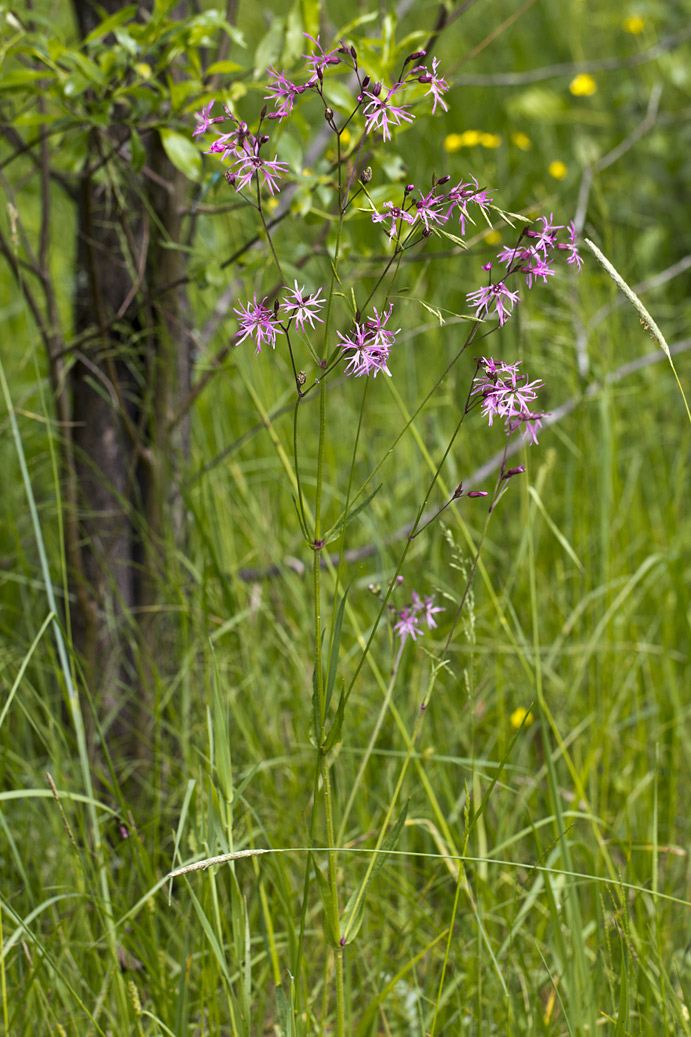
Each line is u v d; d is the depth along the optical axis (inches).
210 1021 83.9
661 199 175.5
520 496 119.9
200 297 100.2
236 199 93.1
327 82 85.4
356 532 115.6
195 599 96.0
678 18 181.2
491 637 101.9
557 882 86.6
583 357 105.4
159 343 93.4
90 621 92.8
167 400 92.6
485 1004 84.8
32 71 84.6
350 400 134.3
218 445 109.3
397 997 86.7
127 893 88.1
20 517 109.3
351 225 113.2
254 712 96.1
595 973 82.1
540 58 215.5
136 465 95.4
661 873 92.8
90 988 85.2
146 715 94.1
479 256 144.9
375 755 94.9
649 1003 83.0
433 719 96.0
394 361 136.5
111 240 92.7
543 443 121.3
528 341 114.4
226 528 101.8
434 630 102.0
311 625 98.4
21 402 95.5
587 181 125.1
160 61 86.0
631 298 76.4
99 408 94.0
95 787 93.3
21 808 91.0
